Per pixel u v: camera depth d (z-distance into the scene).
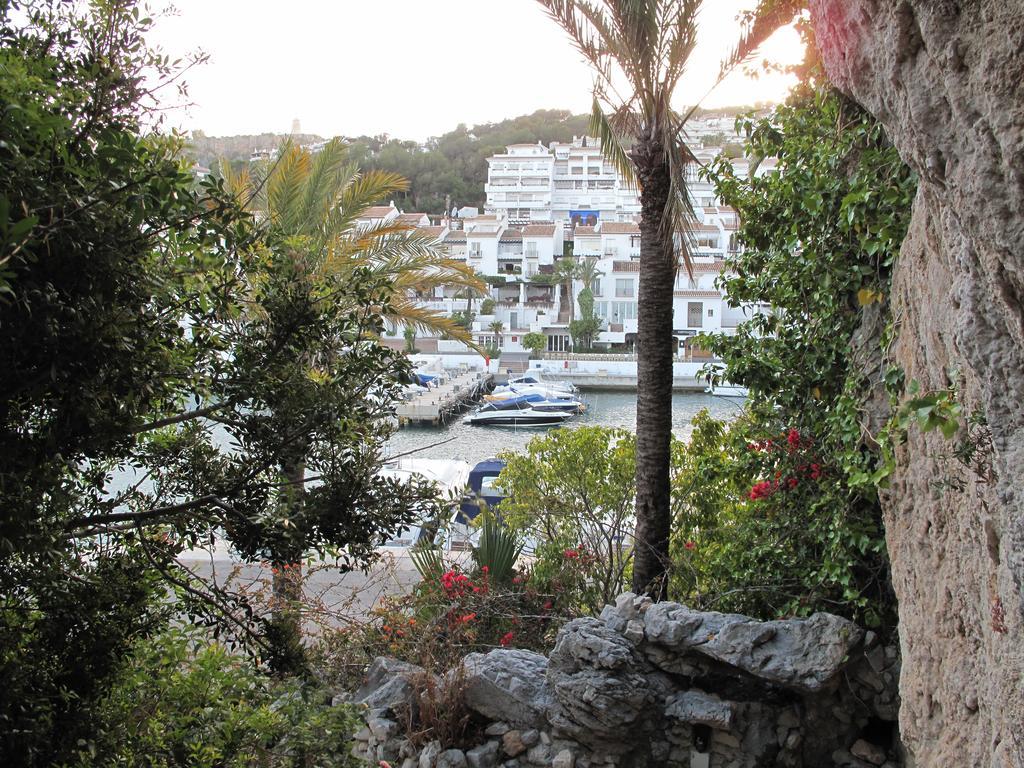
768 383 7.77
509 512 10.80
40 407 3.76
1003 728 3.56
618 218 86.44
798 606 7.07
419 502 5.04
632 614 6.85
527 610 9.46
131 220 3.69
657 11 8.03
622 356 53.56
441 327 13.45
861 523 6.51
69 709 3.92
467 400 43.88
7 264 3.09
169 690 4.75
